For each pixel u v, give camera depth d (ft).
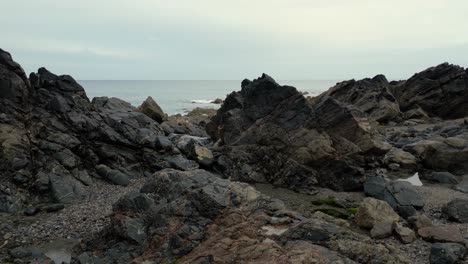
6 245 72.90
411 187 89.76
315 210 86.12
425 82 203.51
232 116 127.65
